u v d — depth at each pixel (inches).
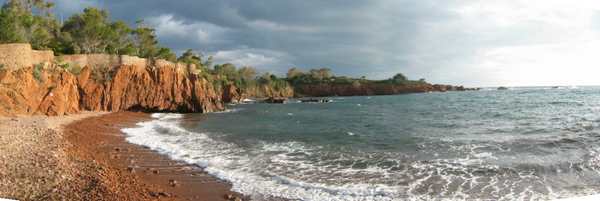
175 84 2871.6
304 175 738.2
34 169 649.0
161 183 677.3
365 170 774.5
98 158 864.9
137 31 3695.9
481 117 2071.9
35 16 2795.3
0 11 2262.6
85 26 2861.7
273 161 874.8
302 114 2832.2
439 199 580.1
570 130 1339.8
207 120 2180.1
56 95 1931.6
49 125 1365.7
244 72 7672.2
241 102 5398.6
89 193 551.8
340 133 1471.5
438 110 2869.1
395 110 3100.4
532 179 682.8
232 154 969.5
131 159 887.1
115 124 1740.9
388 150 1015.0
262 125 1875.0
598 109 2404.0
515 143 1057.5
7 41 2074.3
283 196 603.8
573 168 751.1
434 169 768.9
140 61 2829.7
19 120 1482.5
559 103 3213.6
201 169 792.9
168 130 1542.8
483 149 982.4
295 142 1206.9
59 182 592.7
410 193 612.1
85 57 2536.9
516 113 2265.0
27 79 1814.7
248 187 655.1
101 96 2524.6
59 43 2824.8
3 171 618.2
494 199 578.2
